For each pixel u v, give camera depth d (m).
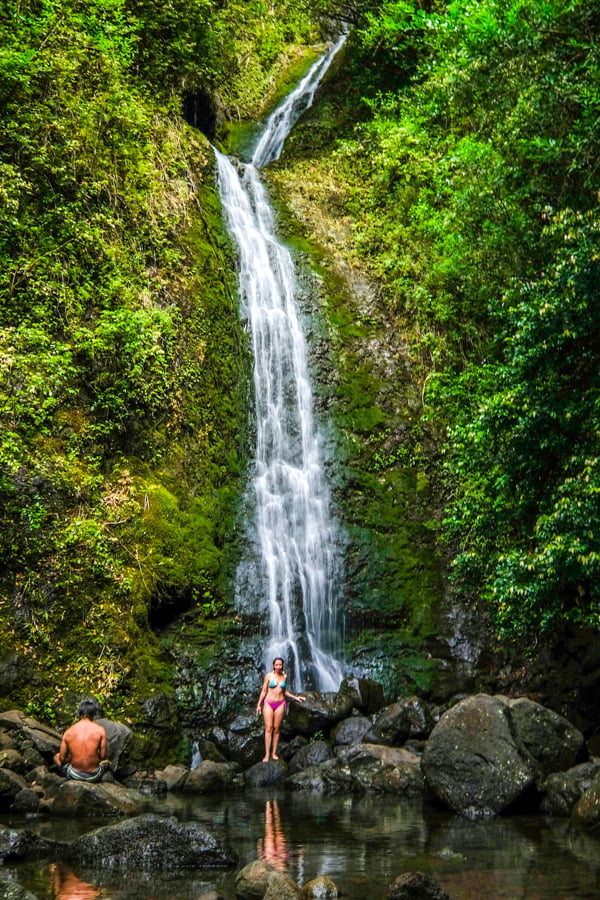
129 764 11.29
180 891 5.88
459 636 16.02
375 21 23.48
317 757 12.03
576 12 13.81
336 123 25.89
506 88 14.81
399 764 11.10
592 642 14.36
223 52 24.78
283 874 5.80
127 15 19.39
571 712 13.84
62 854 7.07
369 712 13.63
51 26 16.34
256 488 16.69
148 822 6.96
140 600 13.23
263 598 15.22
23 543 12.35
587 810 8.16
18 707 11.35
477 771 9.19
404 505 17.62
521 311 11.95
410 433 18.41
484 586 14.34
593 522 10.38
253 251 19.38
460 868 6.50
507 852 7.10
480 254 15.50
